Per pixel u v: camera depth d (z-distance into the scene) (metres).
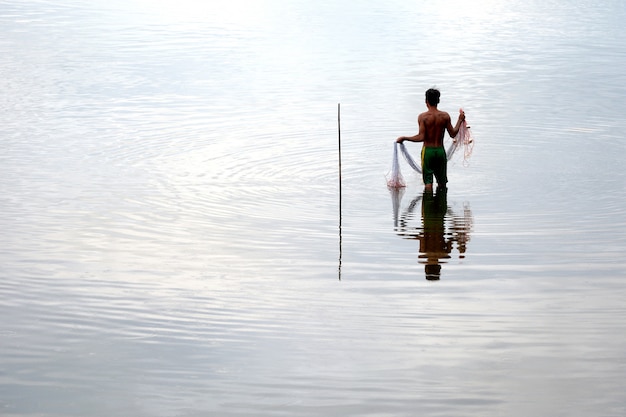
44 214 22.62
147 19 53.78
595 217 22.23
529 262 19.39
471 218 22.30
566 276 18.61
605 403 13.74
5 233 21.27
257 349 15.52
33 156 27.78
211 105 34.31
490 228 21.56
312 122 31.91
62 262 19.50
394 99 35.22
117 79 38.47
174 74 39.59
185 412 13.59
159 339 15.93
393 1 62.53
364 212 22.88
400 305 17.27
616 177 25.56
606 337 15.88
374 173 26.34
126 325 16.47
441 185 25.11
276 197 24.03
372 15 56.16
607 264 19.22
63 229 21.55
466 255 19.81
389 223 22.05
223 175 25.97
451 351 15.40
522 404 13.75
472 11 58.31
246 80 38.59
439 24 52.94
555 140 29.48
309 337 15.95
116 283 18.34
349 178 25.81
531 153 28.12
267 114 33.00
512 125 31.34
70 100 34.91
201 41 47.09
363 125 31.50
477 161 27.38
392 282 18.39
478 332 16.11
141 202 23.56
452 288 18.05
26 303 17.42
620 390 14.12
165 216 22.50
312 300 17.52
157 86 37.38
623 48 45.53
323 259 19.66
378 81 38.31
